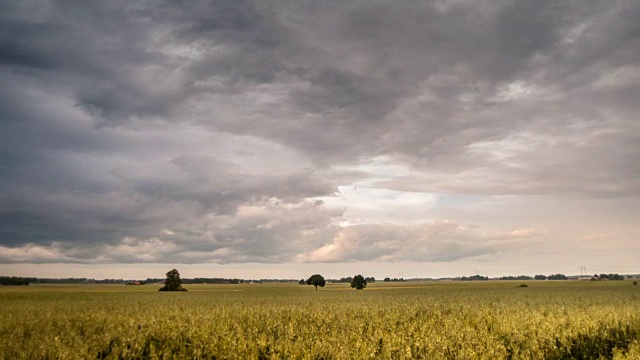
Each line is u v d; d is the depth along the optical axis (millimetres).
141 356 15641
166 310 31609
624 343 16141
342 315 26547
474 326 20750
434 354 14438
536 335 17344
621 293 60094
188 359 15148
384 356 14070
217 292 86875
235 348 15320
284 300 50344
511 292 69688
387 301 45875
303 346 15086
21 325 21500
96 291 92812
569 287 93250
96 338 17250
